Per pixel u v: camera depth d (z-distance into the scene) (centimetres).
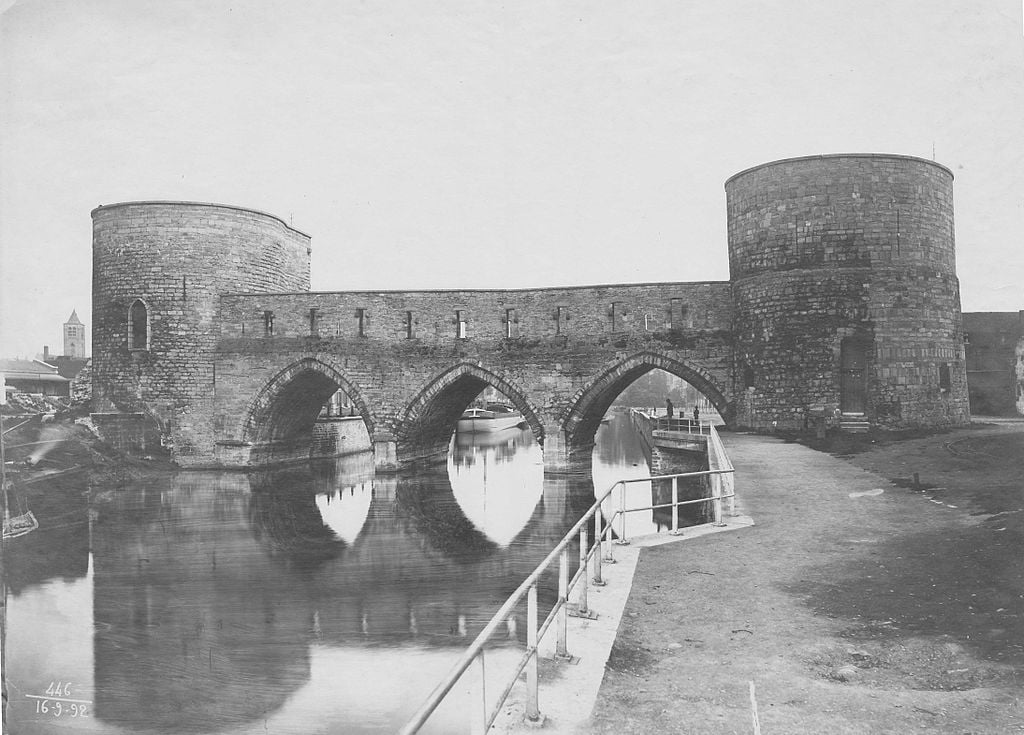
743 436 2652
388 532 2470
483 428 8412
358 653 1323
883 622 784
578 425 3456
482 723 489
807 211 2728
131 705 1114
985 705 589
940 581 905
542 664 687
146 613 1586
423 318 3553
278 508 2880
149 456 3544
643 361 3272
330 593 1720
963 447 2016
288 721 1057
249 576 1892
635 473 4128
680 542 1166
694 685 642
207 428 3659
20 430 2972
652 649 732
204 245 3653
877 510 1334
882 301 2611
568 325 3400
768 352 2814
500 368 3459
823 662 690
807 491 1536
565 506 2988
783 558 1053
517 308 3469
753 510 1379
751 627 787
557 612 700
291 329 3647
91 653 1344
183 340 3622
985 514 1234
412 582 1825
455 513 2839
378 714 1070
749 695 620
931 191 2688
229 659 1295
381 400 3569
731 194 3066
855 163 2672
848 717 575
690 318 3222
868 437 2416
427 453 4247
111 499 3017
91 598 1686
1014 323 3672
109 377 3638
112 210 3619
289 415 4000
